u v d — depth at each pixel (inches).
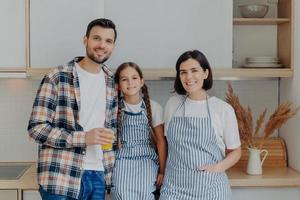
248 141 95.2
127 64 85.3
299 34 94.2
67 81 77.7
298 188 91.0
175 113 85.2
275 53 107.7
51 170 76.0
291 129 99.9
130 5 92.5
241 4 106.8
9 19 90.7
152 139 88.7
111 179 83.2
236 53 107.7
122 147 85.9
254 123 107.7
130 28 92.8
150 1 92.7
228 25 93.9
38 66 91.6
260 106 108.1
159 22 93.0
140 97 89.1
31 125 75.2
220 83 107.0
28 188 84.0
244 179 89.4
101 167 80.8
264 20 98.2
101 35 76.6
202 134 82.0
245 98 107.7
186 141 82.4
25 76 91.6
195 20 93.5
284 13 101.8
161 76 93.1
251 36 108.2
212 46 94.0
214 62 94.3
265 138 96.4
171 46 93.5
